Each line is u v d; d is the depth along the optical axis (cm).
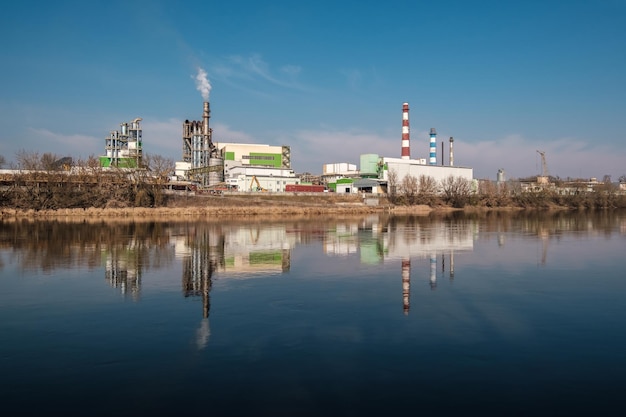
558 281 2364
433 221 7688
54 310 1794
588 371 1184
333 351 1325
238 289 2167
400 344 1385
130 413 970
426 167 15812
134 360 1263
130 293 2086
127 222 6994
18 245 3894
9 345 1392
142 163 10456
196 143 16725
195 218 8325
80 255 3309
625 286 2231
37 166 9656
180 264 2919
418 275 2538
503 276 2503
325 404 1005
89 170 10144
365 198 13825
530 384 1107
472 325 1580
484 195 14700
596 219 8381
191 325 1585
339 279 2420
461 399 1030
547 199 15012
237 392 1065
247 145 17638
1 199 8888
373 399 1029
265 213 10006
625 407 994
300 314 1720
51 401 1027
